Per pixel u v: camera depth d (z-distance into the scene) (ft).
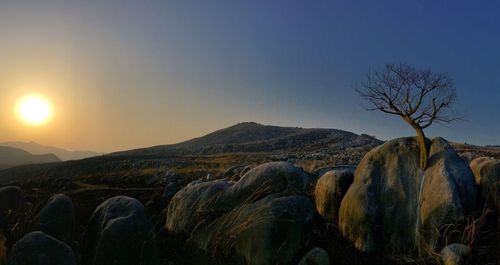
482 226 39.06
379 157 45.50
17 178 242.17
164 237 49.70
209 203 49.03
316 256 38.22
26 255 32.94
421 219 39.81
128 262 39.58
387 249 40.78
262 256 40.29
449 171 40.40
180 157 322.34
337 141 486.79
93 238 43.21
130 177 123.54
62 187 98.02
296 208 43.42
